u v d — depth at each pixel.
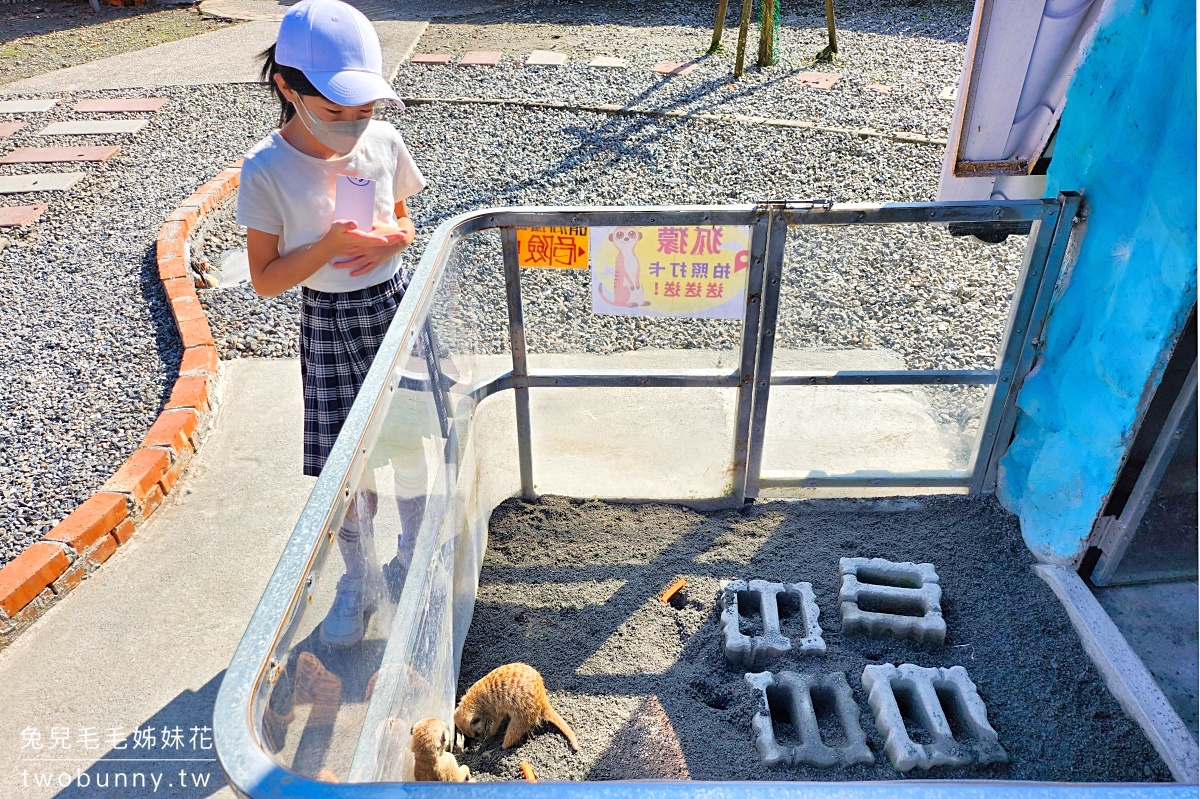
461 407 2.45
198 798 2.17
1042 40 2.38
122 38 9.70
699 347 4.01
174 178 6.02
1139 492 2.41
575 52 8.55
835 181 5.63
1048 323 2.60
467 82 7.67
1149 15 2.11
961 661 2.42
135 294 4.61
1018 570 2.71
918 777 2.09
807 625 2.51
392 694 1.66
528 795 0.90
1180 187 2.03
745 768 2.13
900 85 7.33
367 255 2.13
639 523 2.99
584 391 3.25
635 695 2.36
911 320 3.98
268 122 6.97
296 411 3.71
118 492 3.02
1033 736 2.21
